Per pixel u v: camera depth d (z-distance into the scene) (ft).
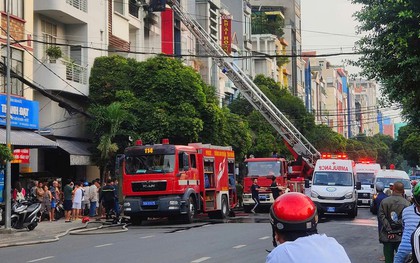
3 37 90.27
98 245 58.49
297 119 212.23
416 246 17.33
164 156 84.79
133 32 144.46
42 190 88.07
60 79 104.37
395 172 124.57
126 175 85.05
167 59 118.62
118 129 110.11
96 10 119.65
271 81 220.43
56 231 73.51
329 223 84.64
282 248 12.02
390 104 61.77
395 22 48.52
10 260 48.88
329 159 104.94
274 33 297.33
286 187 120.06
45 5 104.58
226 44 209.05
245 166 121.08
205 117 121.70
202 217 101.71
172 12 159.22
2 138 82.99
